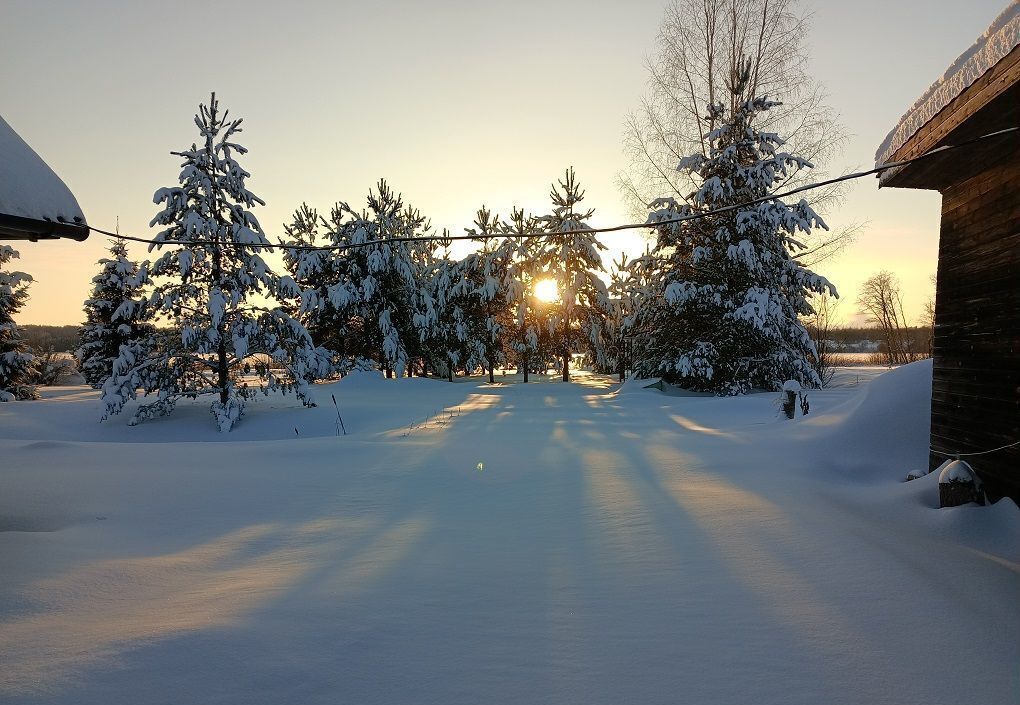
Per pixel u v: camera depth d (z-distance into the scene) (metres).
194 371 21.05
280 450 10.96
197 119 20.59
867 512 6.19
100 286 36.06
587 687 2.80
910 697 2.72
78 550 5.06
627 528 5.72
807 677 2.89
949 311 6.99
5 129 5.79
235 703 2.58
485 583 4.29
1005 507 5.45
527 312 35.66
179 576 4.50
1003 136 5.15
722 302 24.25
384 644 3.24
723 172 25.03
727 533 5.40
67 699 2.51
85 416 20.75
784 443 10.12
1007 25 4.23
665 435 12.69
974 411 6.33
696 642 3.28
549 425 15.12
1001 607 3.75
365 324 35.69
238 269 20.86
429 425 15.84
